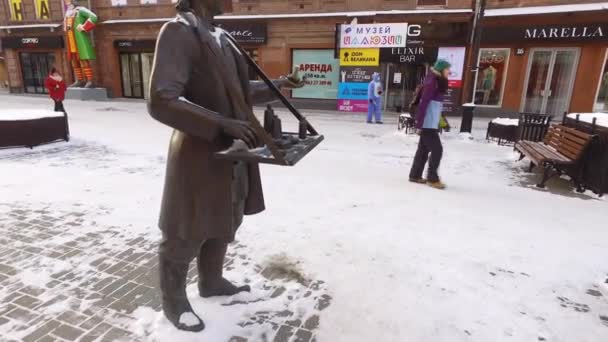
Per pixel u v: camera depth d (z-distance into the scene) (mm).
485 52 13781
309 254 3270
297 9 15820
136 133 9492
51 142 7809
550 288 2863
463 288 2818
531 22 12789
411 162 7070
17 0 20469
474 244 3559
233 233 2248
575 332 2373
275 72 16734
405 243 3533
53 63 21016
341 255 3268
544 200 5004
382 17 14516
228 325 2309
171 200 1946
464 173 6363
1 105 15961
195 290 2652
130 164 6273
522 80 13508
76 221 3879
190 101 1812
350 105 15844
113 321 2328
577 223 4184
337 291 2732
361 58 15195
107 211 4160
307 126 2133
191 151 1863
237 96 1764
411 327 2367
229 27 16547
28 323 2295
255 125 1665
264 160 1617
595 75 12523
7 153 6906
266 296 2648
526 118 7859
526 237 3756
